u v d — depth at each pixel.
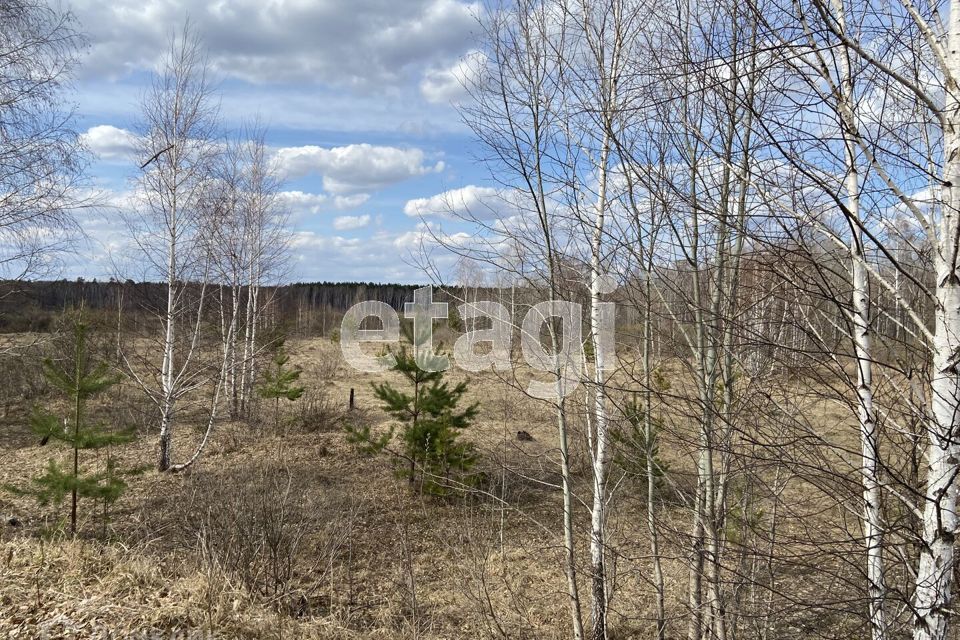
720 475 3.89
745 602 3.75
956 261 2.12
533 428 10.43
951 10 2.14
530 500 9.62
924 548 2.25
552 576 6.98
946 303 2.14
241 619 5.07
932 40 2.13
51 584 5.27
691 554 3.99
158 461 11.22
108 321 13.86
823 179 2.65
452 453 9.59
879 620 2.68
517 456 9.67
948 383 2.14
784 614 3.42
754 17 2.52
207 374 14.73
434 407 9.92
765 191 2.97
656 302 4.31
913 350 2.72
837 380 2.95
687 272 4.15
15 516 8.41
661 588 4.64
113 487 7.64
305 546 7.21
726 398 3.91
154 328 13.18
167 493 9.66
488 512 9.04
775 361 3.17
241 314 16.84
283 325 18.89
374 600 6.41
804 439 2.78
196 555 6.41
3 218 8.87
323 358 22.88
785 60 2.34
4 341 14.31
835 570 3.19
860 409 2.80
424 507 9.40
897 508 3.20
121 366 12.27
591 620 5.67
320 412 15.69
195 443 13.11
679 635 5.39
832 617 3.41
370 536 8.11
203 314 14.65
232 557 6.44
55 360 9.41
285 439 13.65
